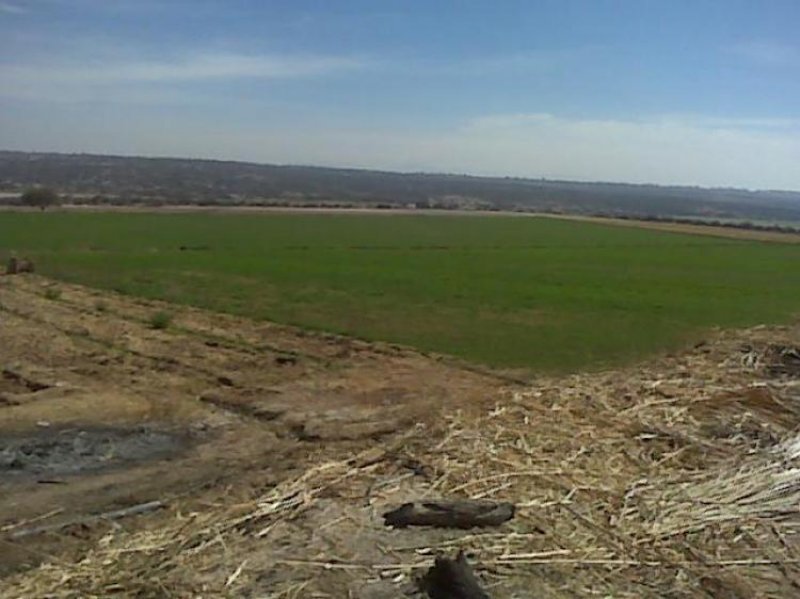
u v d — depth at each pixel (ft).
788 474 31.04
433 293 98.58
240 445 37.68
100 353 58.34
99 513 29.32
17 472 33.24
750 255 183.42
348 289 100.48
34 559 25.70
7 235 176.55
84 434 38.60
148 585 23.04
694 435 36.37
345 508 28.22
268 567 23.91
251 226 232.94
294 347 62.75
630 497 29.12
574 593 22.91
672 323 80.59
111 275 110.73
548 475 30.94
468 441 35.29
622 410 40.32
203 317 76.33
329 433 39.42
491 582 23.24
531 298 96.63
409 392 48.55
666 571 24.25
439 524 26.63
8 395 45.62
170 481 32.71
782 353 54.95
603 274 130.82
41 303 83.76
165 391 47.52
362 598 22.27
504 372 55.67
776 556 25.26
